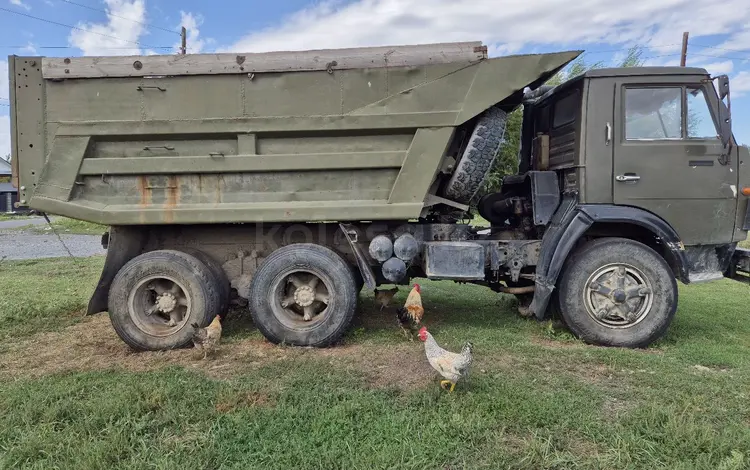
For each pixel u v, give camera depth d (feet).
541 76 15.40
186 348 15.89
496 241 17.06
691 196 16.15
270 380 12.84
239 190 16.02
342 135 15.85
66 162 15.71
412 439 9.75
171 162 15.81
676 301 15.87
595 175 16.21
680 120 16.29
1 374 13.60
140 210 15.81
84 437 9.82
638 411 10.80
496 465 8.94
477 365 13.80
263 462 9.09
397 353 15.02
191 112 15.74
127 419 10.43
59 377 13.17
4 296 23.44
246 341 16.56
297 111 15.70
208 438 9.77
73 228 77.15
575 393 12.01
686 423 10.07
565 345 16.02
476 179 15.92
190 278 15.81
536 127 20.34
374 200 15.90
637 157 16.12
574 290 16.20
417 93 15.56
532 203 17.40
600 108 16.21
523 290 17.52
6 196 125.08
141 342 15.76
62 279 29.35
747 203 16.26
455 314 20.12
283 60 15.53
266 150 15.96
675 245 15.71
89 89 15.67
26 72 15.58
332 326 15.65
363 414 10.75
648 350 15.75
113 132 15.67
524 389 12.03
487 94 15.39
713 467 8.92
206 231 17.69
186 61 15.57
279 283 15.88
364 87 15.61
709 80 16.30
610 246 16.03
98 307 16.53
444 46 15.52
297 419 10.54
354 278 16.46
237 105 15.72
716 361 14.43
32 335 17.53
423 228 17.10
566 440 9.81
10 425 10.37
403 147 15.84
